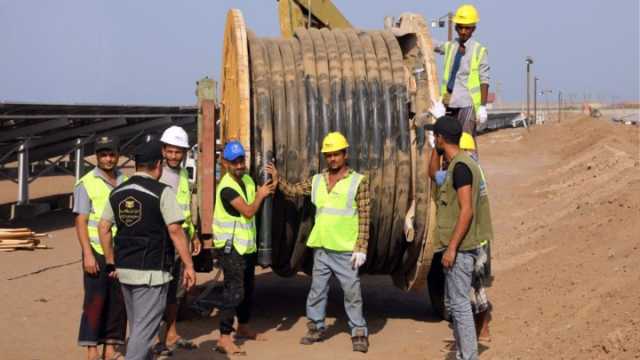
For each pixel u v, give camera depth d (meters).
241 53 10.15
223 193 9.36
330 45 10.71
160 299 7.24
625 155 33.16
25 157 25.81
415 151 10.23
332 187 9.59
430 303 12.52
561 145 60.19
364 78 10.41
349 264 9.57
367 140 10.16
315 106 10.21
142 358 7.17
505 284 12.71
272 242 10.65
